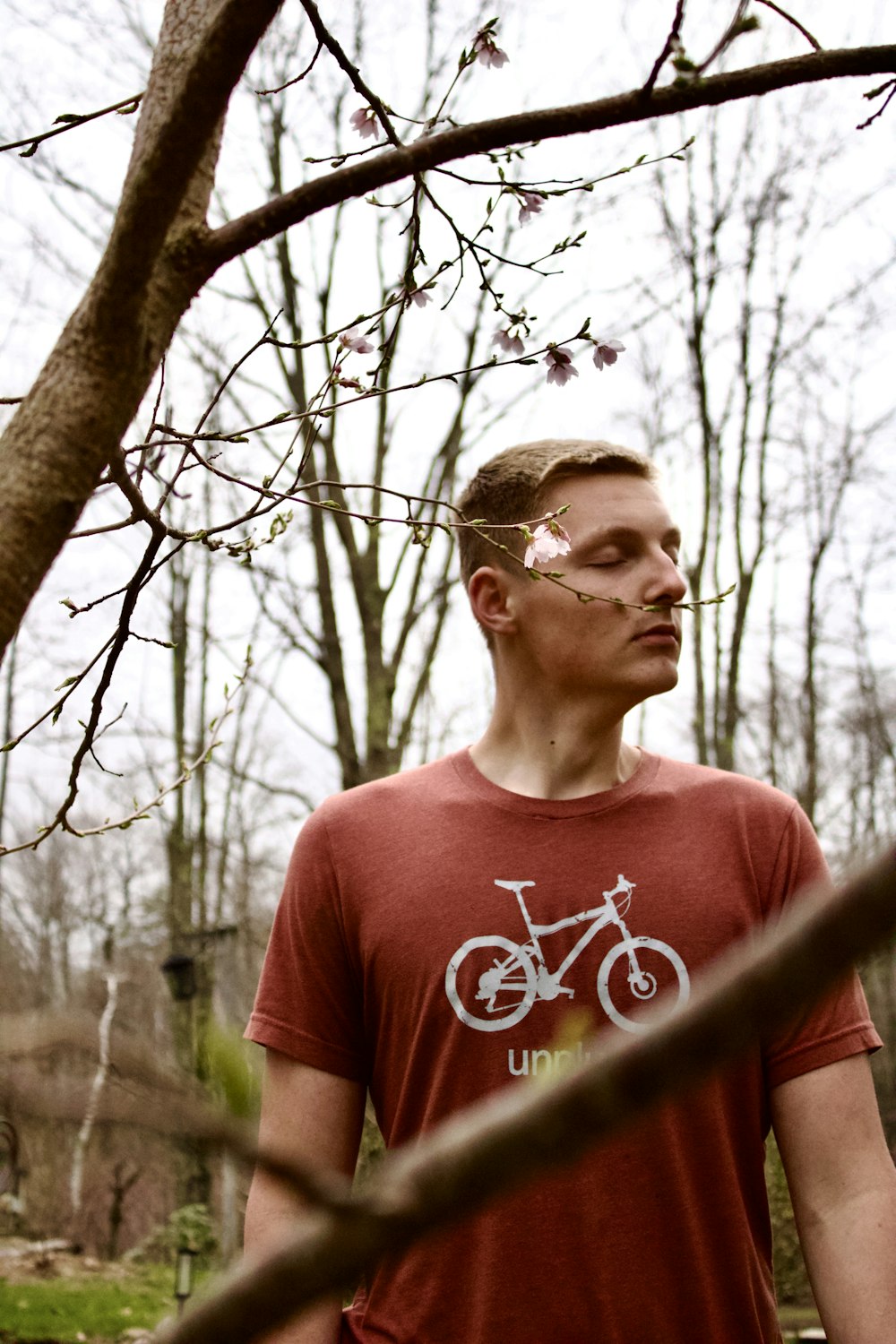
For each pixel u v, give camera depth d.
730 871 1.60
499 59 1.39
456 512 1.39
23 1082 0.20
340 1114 1.67
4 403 1.07
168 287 0.74
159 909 14.23
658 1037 0.19
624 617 1.71
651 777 1.72
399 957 1.60
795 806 1.70
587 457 1.77
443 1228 0.22
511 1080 1.50
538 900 1.58
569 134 0.78
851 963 0.18
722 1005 0.19
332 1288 0.22
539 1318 1.38
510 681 1.82
